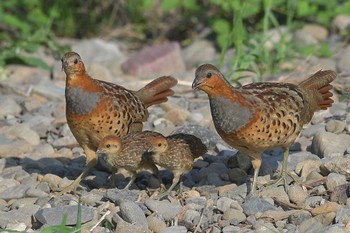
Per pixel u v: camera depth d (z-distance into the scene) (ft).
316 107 38.14
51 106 51.93
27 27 66.54
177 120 47.06
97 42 65.67
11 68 61.26
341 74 52.70
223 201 34.99
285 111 35.32
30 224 35.01
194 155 37.86
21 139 45.96
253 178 36.27
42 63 61.00
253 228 33.17
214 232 33.12
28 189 38.01
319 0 64.85
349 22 64.54
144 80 55.93
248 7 62.34
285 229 32.94
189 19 69.82
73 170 41.57
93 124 37.32
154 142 36.58
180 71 60.08
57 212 34.17
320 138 40.29
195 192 37.17
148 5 69.77
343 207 33.27
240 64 53.42
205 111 48.08
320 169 37.65
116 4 71.31
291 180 37.47
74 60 36.86
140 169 38.11
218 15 67.10
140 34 71.15
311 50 59.00
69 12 70.90
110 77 57.82
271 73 55.88
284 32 62.44
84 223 34.01
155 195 37.09
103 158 41.16
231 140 35.40
